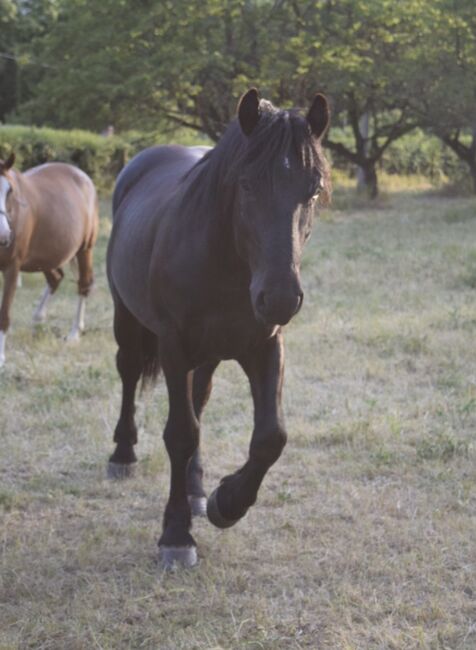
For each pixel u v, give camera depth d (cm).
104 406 621
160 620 344
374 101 2289
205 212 364
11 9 3372
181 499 397
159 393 660
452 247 1313
